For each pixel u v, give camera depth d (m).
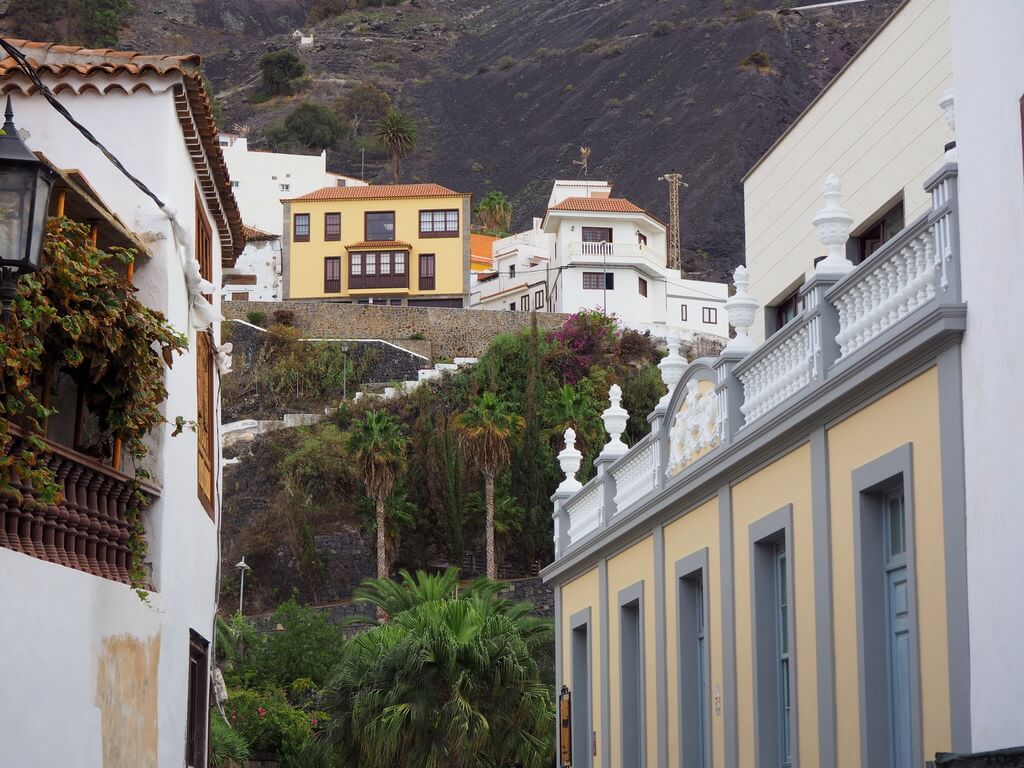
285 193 153.12
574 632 26.27
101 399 13.26
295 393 91.12
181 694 15.99
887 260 13.38
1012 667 10.91
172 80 15.98
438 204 108.12
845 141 22.06
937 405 12.48
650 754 21.30
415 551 81.19
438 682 44.66
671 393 20.50
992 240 11.46
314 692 60.38
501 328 96.56
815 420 15.20
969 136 11.91
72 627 11.71
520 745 45.12
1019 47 11.09
